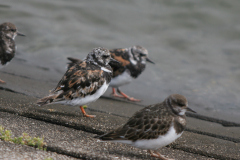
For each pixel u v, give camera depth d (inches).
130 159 268.7
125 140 261.1
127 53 486.0
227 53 684.1
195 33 759.7
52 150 264.7
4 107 340.2
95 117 360.2
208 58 665.0
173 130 261.0
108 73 364.5
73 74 338.3
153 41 718.5
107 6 846.5
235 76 602.9
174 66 632.4
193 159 290.2
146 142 261.9
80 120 340.2
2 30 459.8
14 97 378.9
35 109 346.6
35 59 595.8
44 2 826.8
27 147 256.7
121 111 411.2
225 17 815.7
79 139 295.6
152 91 536.7
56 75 538.3
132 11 834.2
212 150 305.6
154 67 625.9
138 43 702.5
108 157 263.4
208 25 791.1
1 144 252.1
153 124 259.1
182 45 709.3
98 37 709.3
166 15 823.7
